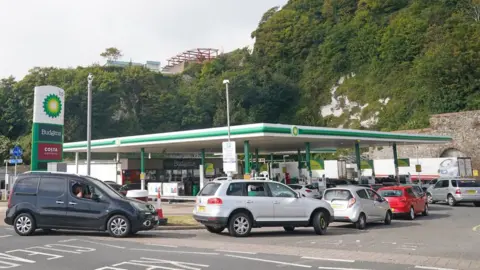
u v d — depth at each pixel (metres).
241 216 13.95
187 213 21.80
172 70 123.50
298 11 106.38
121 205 13.52
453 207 28.45
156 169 40.81
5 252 10.59
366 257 10.02
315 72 90.75
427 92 66.19
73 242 12.30
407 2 89.38
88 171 21.55
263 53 103.38
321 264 9.12
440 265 9.04
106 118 71.75
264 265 8.99
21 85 69.25
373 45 83.31
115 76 74.69
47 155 22.53
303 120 85.06
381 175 48.56
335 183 34.19
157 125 80.06
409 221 19.97
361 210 16.78
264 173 30.77
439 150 55.31
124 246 11.62
